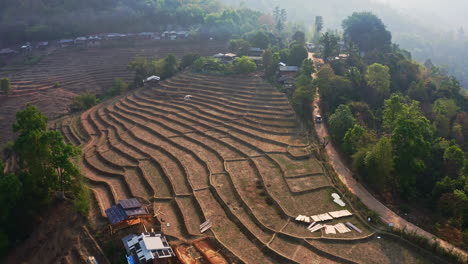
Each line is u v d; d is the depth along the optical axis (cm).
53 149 4634
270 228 4278
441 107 7675
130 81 11744
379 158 4972
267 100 8544
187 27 17000
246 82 9631
